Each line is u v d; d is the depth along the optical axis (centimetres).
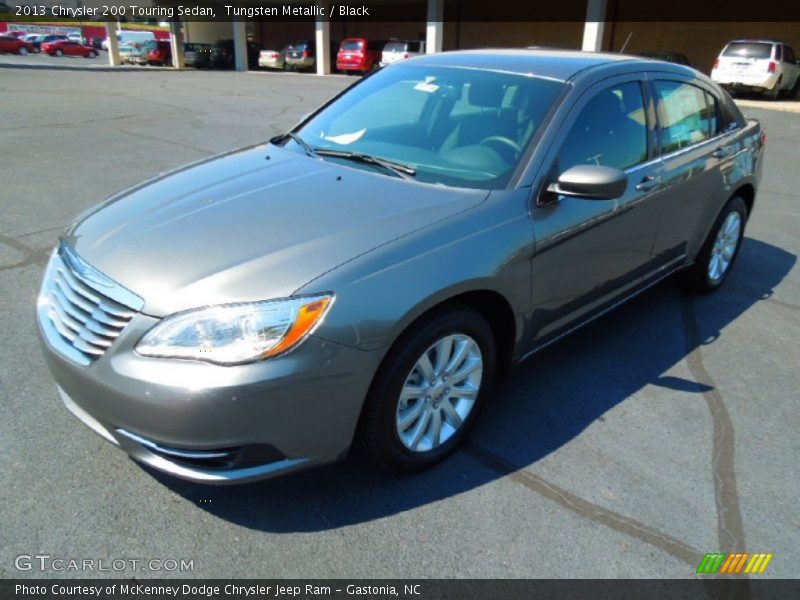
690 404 331
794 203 740
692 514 255
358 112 360
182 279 219
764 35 2456
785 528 251
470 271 249
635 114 350
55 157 801
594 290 333
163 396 206
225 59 3547
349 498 254
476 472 273
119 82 2028
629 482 271
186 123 1118
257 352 207
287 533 236
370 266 228
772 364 376
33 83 1848
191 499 248
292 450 222
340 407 224
